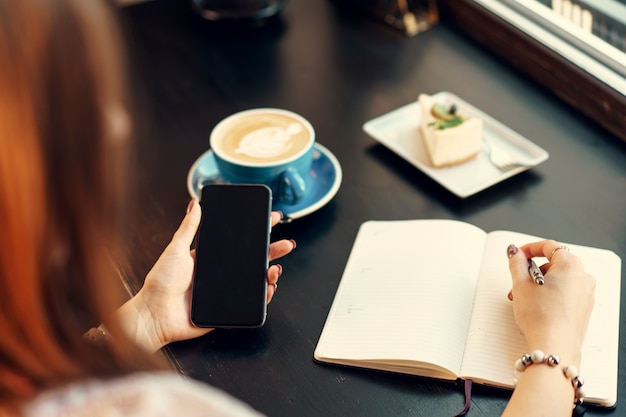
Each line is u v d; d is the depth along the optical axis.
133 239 0.92
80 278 0.37
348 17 1.36
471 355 0.73
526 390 0.65
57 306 0.36
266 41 1.31
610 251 0.85
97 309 0.38
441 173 0.98
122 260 0.89
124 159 0.37
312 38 1.31
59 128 0.32
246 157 0.91
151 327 0.75
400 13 1.31
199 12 1.38
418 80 1.19
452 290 0.79
